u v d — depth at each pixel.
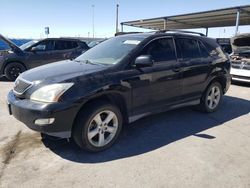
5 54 9.18
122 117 3.95
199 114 5.42
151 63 3.76
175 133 4.36
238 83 9.45
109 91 3.54
